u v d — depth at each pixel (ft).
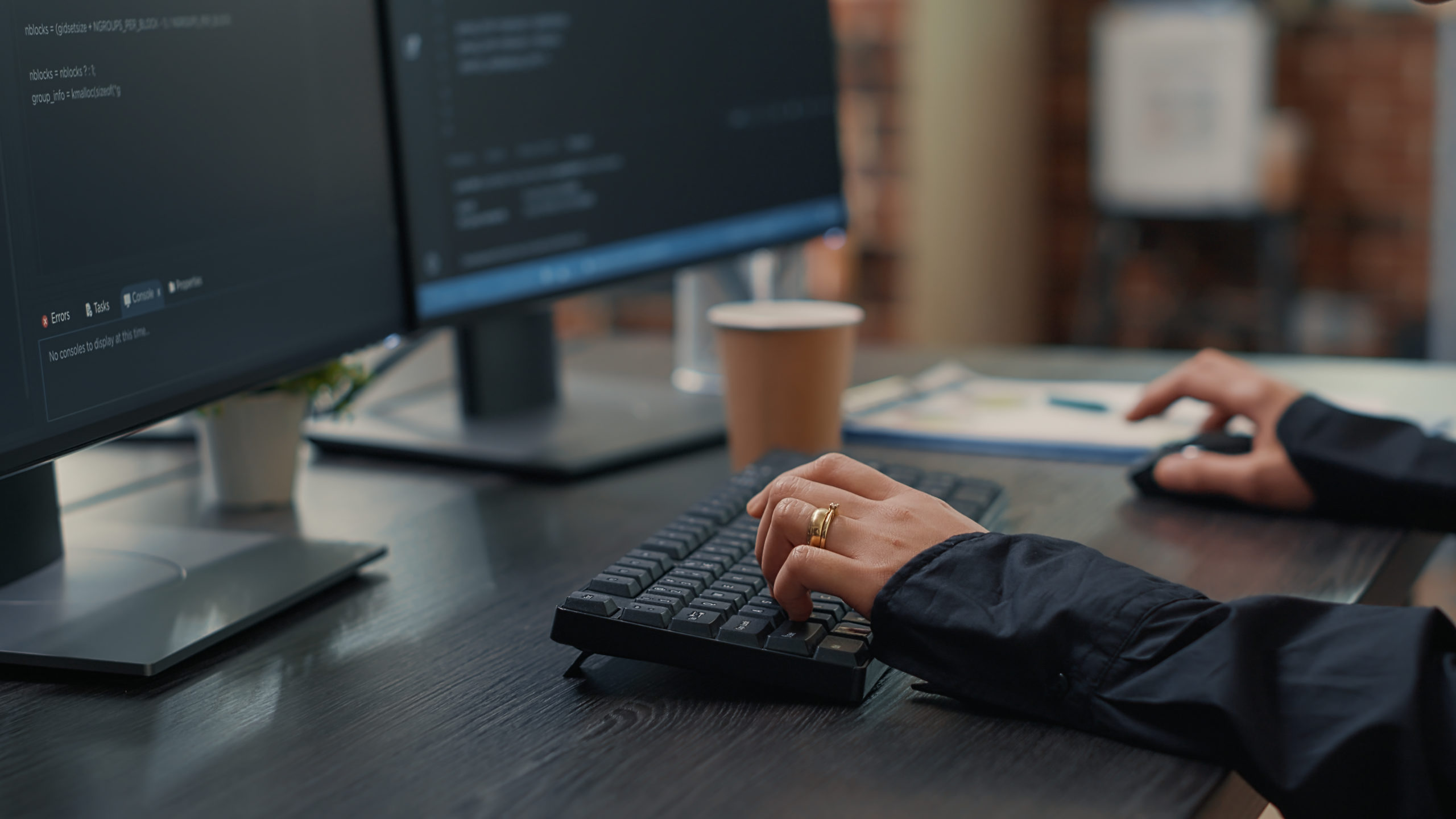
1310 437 2.98
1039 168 15.69
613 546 2.84
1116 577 2.02
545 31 3.45
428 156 3.19
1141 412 3.50
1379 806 1.78
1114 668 1.90
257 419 3.07
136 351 2.41
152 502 3.20
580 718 1.96
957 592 2.04
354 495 3.29
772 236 4.27
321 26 2.88
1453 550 6.24
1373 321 14.85
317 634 2.34
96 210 2.31
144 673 2.11
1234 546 2.79
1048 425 3.80
